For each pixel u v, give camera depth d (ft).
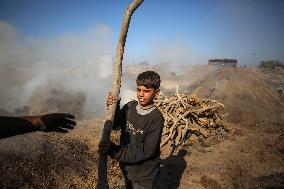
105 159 6.37
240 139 24.81
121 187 14.26
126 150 6.50
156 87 6.75
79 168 14.70
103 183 6.21
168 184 15.35
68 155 15.46
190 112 25.21
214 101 27.91
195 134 24.77
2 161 11.92
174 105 26.30
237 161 19.30
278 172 18.04
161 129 6.93
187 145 22.72
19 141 14.11
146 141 6.80
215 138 24.62
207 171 17.22
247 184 16.24
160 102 26.91
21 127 2.88
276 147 22.70
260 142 24.12
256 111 37.81
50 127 3.26
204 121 25.54
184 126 24.09
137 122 6.95
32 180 11.99
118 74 6.81
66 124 3.47
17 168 11.98
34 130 3.08
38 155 13.58
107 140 6.32
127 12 6.44
